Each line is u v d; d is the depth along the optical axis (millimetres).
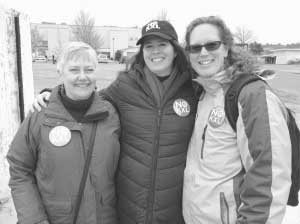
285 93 15805
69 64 2131
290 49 68500
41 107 2201
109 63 52156
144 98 2367
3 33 3484
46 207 2184
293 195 2066
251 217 1867
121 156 2420
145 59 2455
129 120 2373
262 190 1837
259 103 1891
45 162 2127
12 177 2186
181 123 2363
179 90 2459
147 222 2344
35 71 28562
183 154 2391
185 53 2420
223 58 2248
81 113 2188
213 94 2207
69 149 2117
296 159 1997
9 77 3633
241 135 1967
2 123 3535
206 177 2129
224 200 2051
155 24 2428
